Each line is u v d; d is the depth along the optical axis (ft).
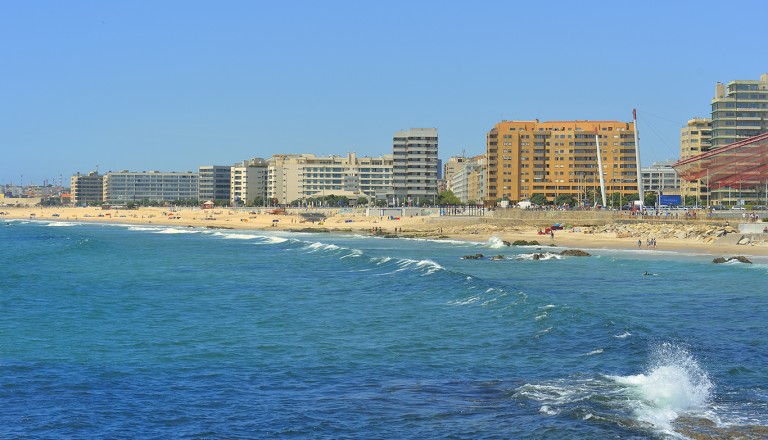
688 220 568.00
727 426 106.83
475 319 193.16
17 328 187.32
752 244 469.98
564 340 163.43
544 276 303.07
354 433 108.17
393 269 322.14
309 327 186.60
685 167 613.93
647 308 212.84
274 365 147.23
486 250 465.88
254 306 222.48
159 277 304.91
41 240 616.80
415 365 145.69
